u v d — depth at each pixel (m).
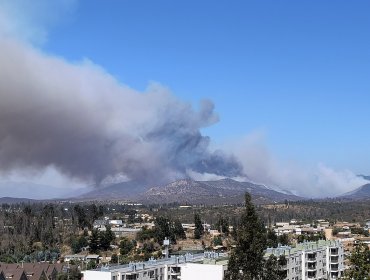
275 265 86.62
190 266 130.50
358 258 61.22
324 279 160.50
